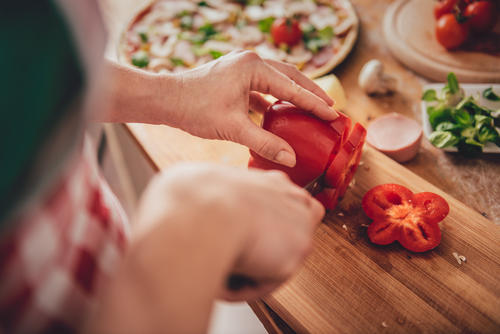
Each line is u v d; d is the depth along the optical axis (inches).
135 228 5.8
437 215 14.4
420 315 13.1
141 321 5.0
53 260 6.6
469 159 16.6
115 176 30.0
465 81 18.6
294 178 14.4
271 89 13.6
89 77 5.0
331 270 14.1
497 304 13.0
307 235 7.1
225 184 6.3
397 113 18.6
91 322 5.2
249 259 6.6
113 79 12.8
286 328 14.2
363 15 22.5
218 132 13.9
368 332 12.9
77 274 7.2
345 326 13.1
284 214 6.9
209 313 5.4
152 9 25.3
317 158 13.7
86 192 8.0
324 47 21.6
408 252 14.2
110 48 23.9
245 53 13.4
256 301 14.3
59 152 4.8
